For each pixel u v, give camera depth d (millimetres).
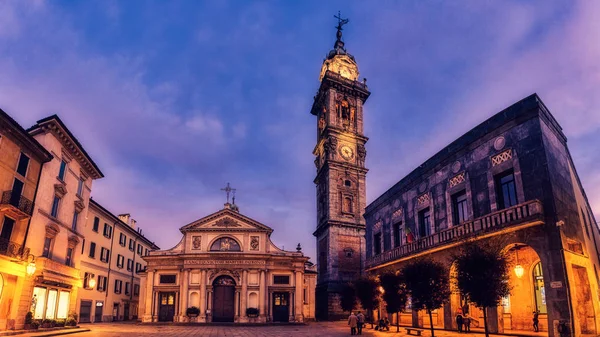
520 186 22234
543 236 20125
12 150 26094
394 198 36844
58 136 31578
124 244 55562
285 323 46625
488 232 22484
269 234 51625
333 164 64688
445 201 28750
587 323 20422
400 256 31391
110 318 50344
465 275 18609
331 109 69250
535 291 23891
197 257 48906
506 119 23734
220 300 48344
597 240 29469
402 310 28047
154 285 48750
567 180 22984
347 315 56781
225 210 51938
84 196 37688
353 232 61969
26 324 26375
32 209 28094
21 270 26156
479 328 26422
